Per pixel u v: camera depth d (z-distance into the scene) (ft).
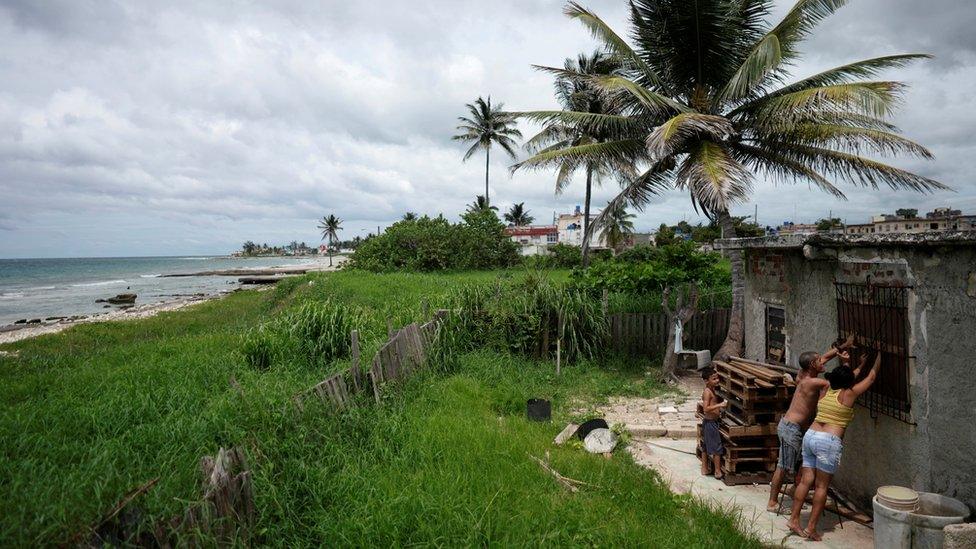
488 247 124.67
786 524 17.63
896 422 17.19
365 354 30.58
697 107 43.98
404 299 54.75
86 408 20.36
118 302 127.65
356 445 19.74
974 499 14.60
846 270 19.70
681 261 56.70
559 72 44.50
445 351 35.81
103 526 10.56
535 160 46.11
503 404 28.91
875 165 39.19
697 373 40.11
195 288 180.45
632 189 45.80
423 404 25.81
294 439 17.75
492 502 15.72
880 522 14.88
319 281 88.53
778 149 42.88
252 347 30.76
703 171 37.99
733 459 20.80
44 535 10.74
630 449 24.31
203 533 11.40
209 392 23.79
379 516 14.37
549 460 20.61
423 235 117.39
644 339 42.11
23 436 16.84
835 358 20.12
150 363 29.86
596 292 49.24
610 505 17.26
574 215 252.62
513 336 39.78
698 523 16.78
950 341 15.25
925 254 16.01
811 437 16.88
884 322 17.58
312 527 14.11
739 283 40.47
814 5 38.17
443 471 17.87
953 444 15.20
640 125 45.75
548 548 13.99
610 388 34.63
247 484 13.12
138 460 15.48
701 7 39.93
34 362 36.19
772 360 25.27
